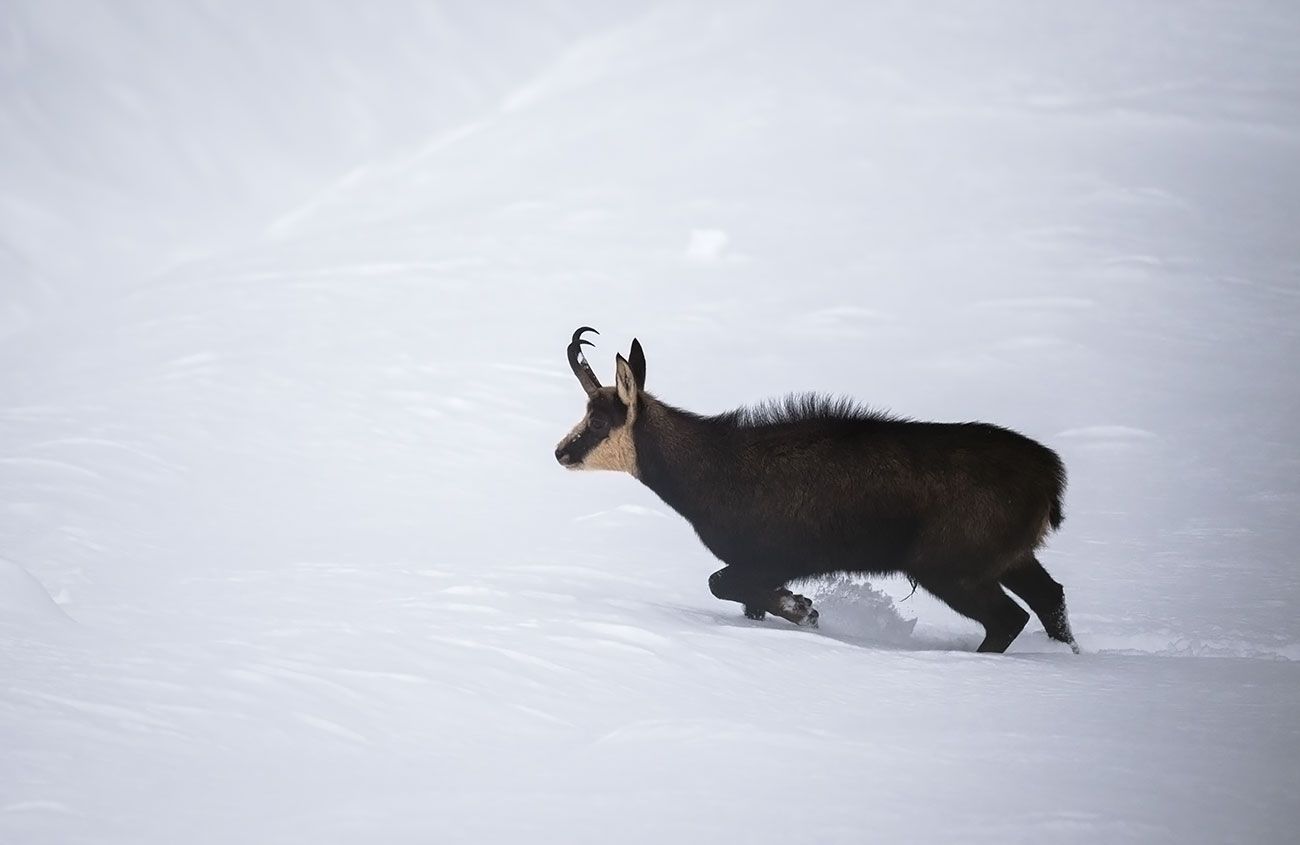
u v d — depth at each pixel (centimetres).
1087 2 15762
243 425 6047
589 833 1648
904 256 9150
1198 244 9000
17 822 1559
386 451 5697
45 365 7550
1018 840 1647
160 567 3794
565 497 5034
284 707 2064
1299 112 12056
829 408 3275
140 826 1584
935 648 3167
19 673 2103
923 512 3000
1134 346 7106
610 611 2939
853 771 1911
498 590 3111
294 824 1628
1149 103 12425
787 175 11400
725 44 16938
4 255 13412
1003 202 10181
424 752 1944
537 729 2095
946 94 13225
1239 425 5744
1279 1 15325
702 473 3164
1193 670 2619
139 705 2005
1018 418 6056
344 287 9256
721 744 2028
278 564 3838
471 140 14825
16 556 3909
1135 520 4469
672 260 9519
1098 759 1980
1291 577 3738
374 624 2680
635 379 3203
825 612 3294
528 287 9050
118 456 5416
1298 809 1766
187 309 8875
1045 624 3089
